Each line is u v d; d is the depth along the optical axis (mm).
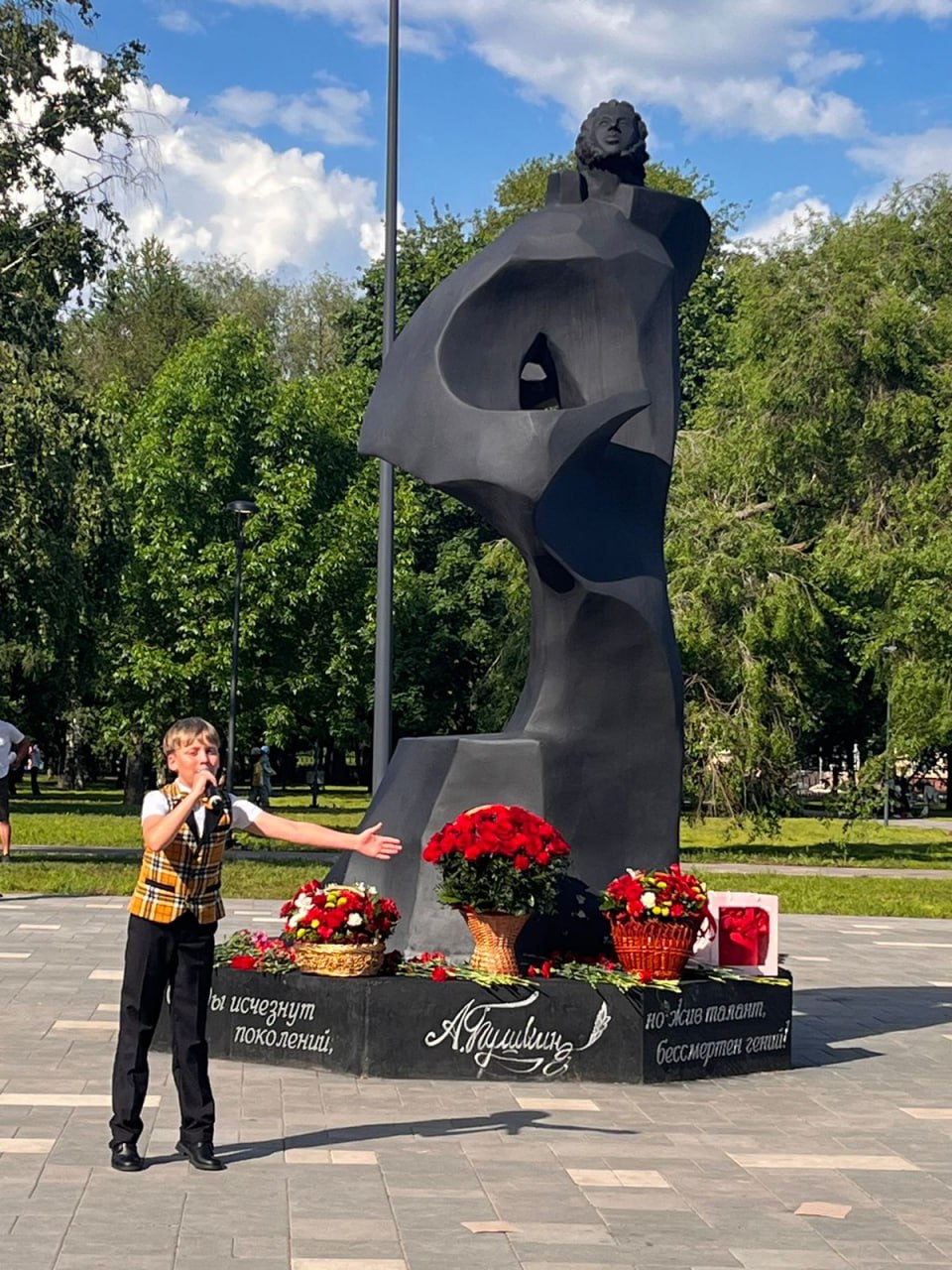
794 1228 6328
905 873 29047
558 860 9711
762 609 30906
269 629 39844
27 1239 5801
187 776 7059
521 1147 7535
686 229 11203
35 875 21031
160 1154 7160
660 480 10781
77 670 30219
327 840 7164
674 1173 7176
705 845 35844
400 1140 7574
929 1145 7902
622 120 10961
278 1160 7113
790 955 16141
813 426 32344
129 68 29203
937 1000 13117
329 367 58719
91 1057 9414
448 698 47750
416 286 47750
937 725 31422
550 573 10469
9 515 25062
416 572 45594
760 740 30922
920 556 30859
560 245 10570
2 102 28141
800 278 33219
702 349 44594
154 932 6902
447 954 10031
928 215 33969
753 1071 9875
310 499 39031
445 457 10312
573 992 9258
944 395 32312
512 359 10578
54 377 26531
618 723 10531
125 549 28906
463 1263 5695
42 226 28594
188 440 39000
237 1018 9602
